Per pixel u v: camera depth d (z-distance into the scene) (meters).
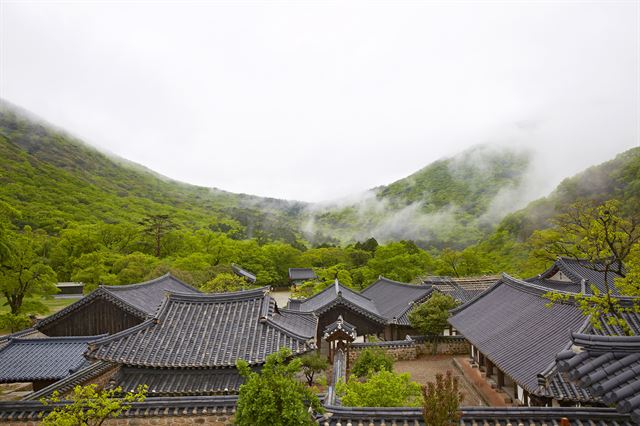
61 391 13.69
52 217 79.50
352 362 22.98
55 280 31.08
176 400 10.55
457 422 7.31
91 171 152.00
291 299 36.28
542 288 18.05
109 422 10.48
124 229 65.12
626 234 14.23
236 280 37.97
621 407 4.60
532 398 13.10
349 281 46.59
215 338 12.74
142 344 12.35
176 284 29.31
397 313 30.48
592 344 5.33
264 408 7.55
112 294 21.52
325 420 8.16
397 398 11.04
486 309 21.62
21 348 18.52
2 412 10.39
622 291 12.46
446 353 26.70
